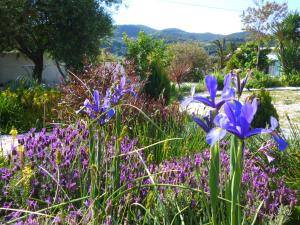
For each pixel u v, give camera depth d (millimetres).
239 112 2158
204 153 5070
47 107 10938
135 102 7477
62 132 4859
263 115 10477
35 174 4195
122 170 4102
